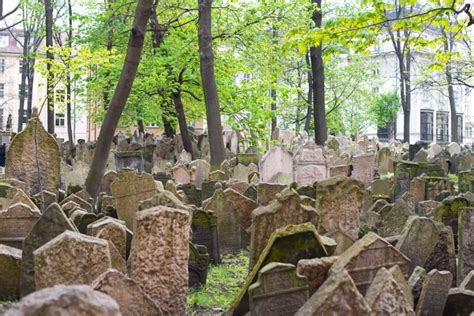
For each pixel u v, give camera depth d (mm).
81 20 25344
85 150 26156
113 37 25078
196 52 22891
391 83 56125
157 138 35219
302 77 37688
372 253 6859
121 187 10711
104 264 6070
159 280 6922
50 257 5906
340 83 39250
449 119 62719
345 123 45406
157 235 6902
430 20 12648
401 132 60062
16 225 8398
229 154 23812
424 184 14797
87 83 25219
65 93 26469
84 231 9109
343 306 5070
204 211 10148
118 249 7723
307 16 21250
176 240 6984
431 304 6754
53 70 20766
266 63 22250
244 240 11336
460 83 31500
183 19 23484
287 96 22719
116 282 5707
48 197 11539
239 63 22703
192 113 27500
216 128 18859
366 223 11445
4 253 7336
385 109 48250
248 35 21281
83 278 5988
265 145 28922
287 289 6227
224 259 10570
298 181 17328
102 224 7664
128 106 26141
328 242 7520
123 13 24922
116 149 25875
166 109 27453
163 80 22812
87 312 3381
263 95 22516
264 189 11766
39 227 7016
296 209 8391
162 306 6934
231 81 22672
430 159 24516
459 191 16750
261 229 8281
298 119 37281
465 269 8414
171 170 18812
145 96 25297
